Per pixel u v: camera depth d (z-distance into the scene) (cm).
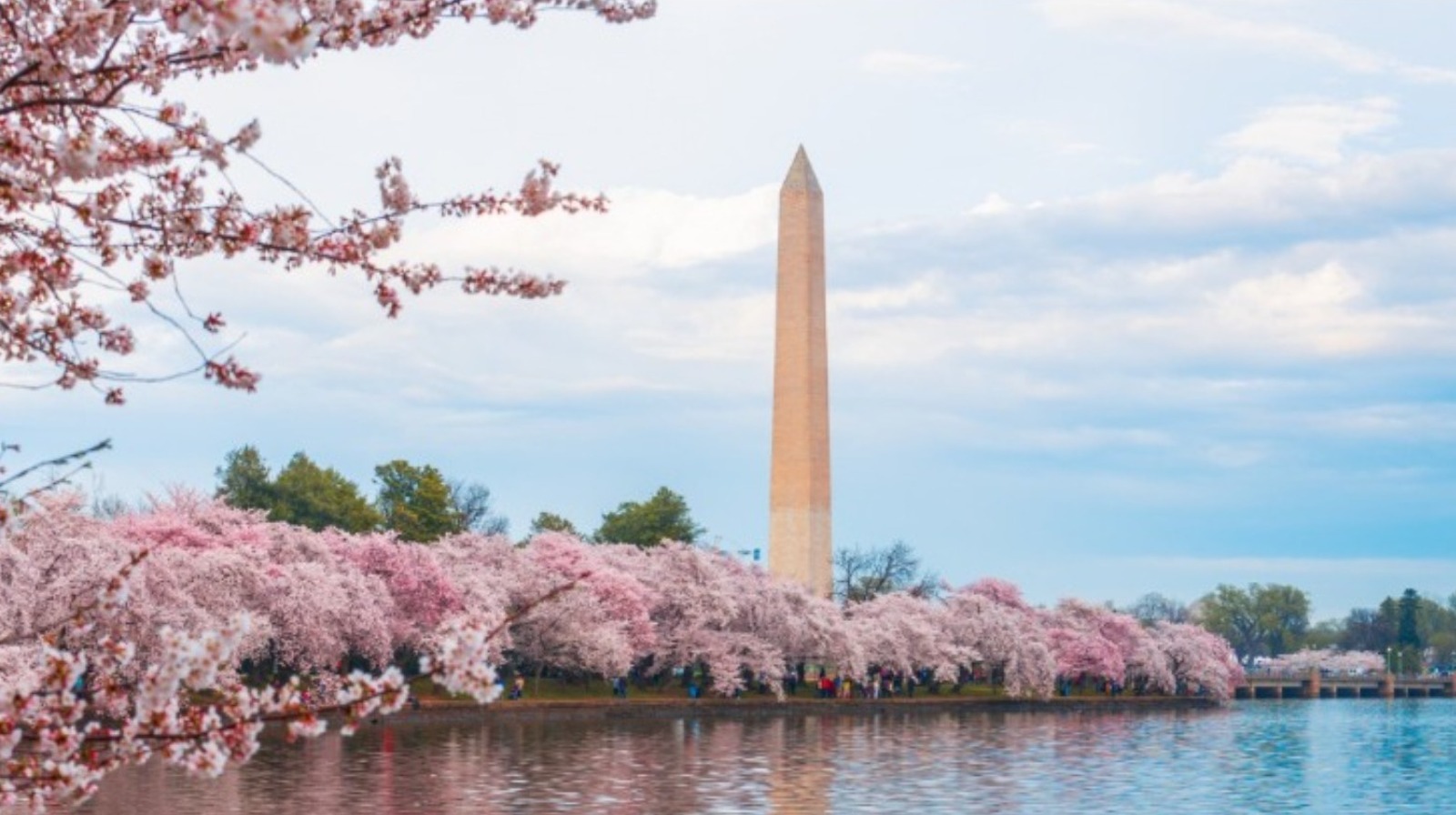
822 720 10306
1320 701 19138
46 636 1401
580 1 1315
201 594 7894
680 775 6053
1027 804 5459
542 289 1505
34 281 1369
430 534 13275
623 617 10794
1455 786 6488
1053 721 10906
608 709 9881
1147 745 8556
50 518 5162
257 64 1202
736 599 11625
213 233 1330
